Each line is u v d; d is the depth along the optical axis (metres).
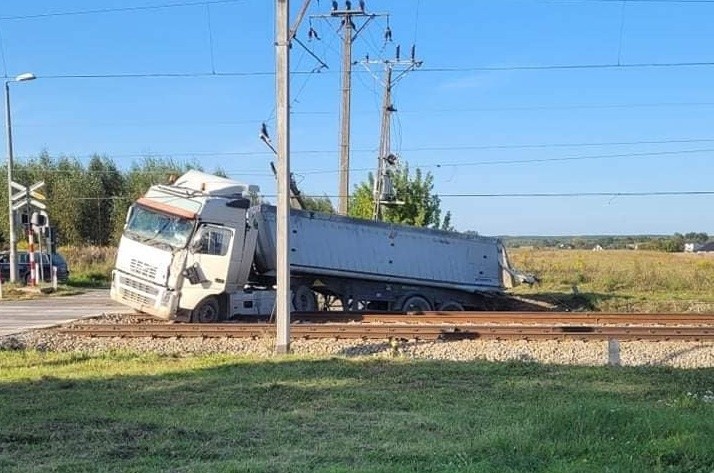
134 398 11.02
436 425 8.94
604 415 8.28
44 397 11.15
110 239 70.75
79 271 47.94
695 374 13.22
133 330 18.97
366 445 7.89
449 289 28.66
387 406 10.40
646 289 35.91
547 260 46.00
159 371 13.66
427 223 43.44
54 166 71.25
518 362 14.60
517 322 22.39
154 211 22.00
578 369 13.85
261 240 24.44
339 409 10.17
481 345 17.16
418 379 12.74
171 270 21.28
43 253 42.19
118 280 22.08
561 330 18.36
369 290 27.41
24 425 9.02
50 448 7.88
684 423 8.02
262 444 8.03
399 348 16.84
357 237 26.84
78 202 69.50
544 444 7.40
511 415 9.44
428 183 43.62
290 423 9.16
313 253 25.91
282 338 16.50
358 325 19.72
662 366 14.56
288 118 16.52
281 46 16.45
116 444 8.02
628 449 7.22
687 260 45.31
